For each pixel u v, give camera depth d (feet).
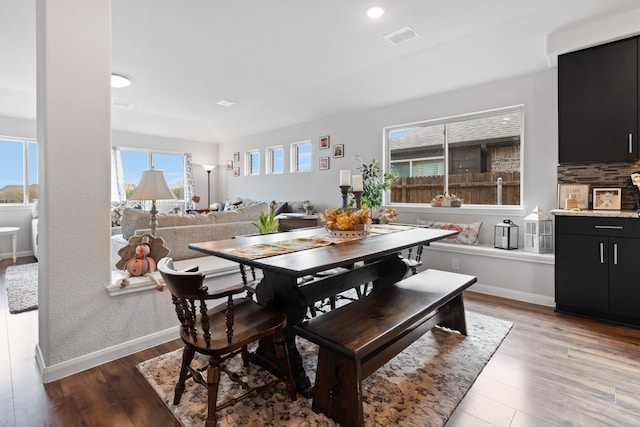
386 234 8.48
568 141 9.63
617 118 8.88
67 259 6.39
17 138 18.53
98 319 6.82
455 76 12.41
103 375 6.44
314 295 7.00
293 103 17.83
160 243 8.09
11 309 9.97
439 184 14.51
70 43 6.27
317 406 5.32
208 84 15.26
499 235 12.26
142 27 9.83
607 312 8.91
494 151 13.00
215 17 9.27
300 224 17.07
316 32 10.16
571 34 9.24
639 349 7.40
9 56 11.83
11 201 18.63
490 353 7.23
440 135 14.40
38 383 6.15
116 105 18.93
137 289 7.31
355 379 4.81
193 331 4.93
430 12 9.01
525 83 11.62
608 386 5.98
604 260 8.92
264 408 5.43
